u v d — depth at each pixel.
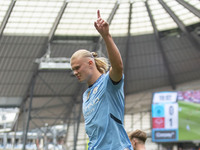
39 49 42.31
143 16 40.97
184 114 41.78
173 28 42.62
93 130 5.00
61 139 56.66
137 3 38.75
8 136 59.00
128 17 40.84
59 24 39.94
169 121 42.12
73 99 51.16
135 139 7.22
